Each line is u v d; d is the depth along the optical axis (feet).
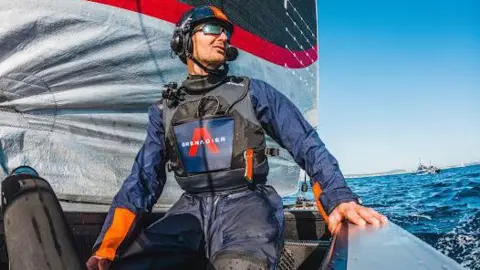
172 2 9.09
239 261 3.75
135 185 4.94
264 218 4.50
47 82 7.08
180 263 4.83
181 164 5.13
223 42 5.34
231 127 5.02
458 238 19.26
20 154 6.66
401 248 2.49
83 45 7.48
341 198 4.07
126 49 8.18
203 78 5.20
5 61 6.56
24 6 6.75
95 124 7.79
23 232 1.82
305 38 15.98
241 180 4.92
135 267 4.66
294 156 4.97
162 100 5.48
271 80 13.37
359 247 2.55
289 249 6.48
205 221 4.80
